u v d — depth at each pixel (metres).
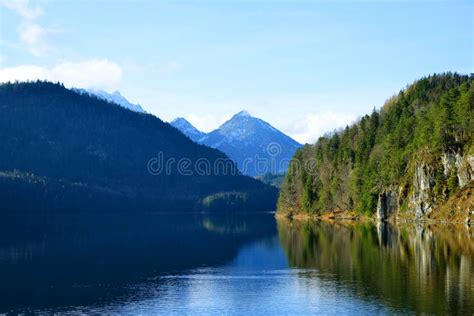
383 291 64.25
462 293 61.84
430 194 162.75
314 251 103.62
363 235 129.25
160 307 60.03
